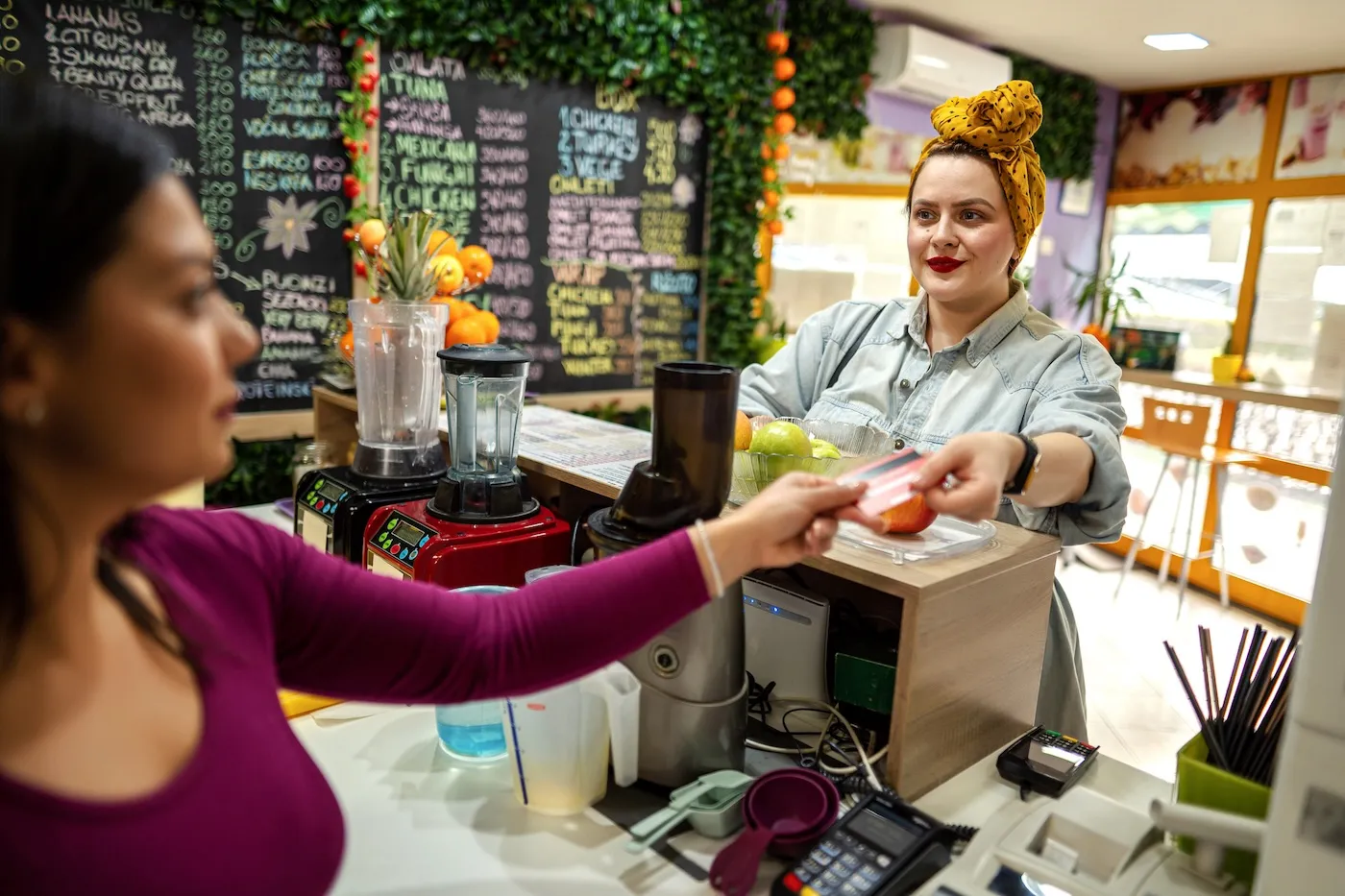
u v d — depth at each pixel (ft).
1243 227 15.02
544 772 3.14
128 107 7.66
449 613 2.58
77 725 1.70
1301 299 14.25
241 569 2.31
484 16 9.14
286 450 8.65
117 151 1.56
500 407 4.43
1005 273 5.09
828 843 2.85
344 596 2.50
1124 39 13.08
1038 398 4.71
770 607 3.94
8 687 1.64
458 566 4.16
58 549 1.65
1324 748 2.18
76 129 1.53
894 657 3.74
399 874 2.84
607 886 2.82
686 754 3.27
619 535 3.20
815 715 3.88
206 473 1.77
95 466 1.62
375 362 4.91
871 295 15.33
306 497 4.98
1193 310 15.87
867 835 2.86
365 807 3.21
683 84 10.64
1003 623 3.59
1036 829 3.03
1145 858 2.91
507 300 10.09
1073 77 15.37
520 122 9.81
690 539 2.67
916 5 12.51
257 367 8.59
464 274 6.43
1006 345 4.99
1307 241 14.15
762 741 3.70
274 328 8.63
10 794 1.57
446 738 3.51
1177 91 15.85
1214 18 11.66
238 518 2.45
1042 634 3.88
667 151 11.04
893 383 5.38
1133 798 3.42
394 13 8.53
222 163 8.16
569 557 4.52
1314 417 13.47
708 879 2.87
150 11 7.65
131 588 1.95
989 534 3.72
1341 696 2.15
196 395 1.67
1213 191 15.37
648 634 2.64
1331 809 2.18
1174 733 9.50
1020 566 3.62
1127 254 16.89
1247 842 2.62
